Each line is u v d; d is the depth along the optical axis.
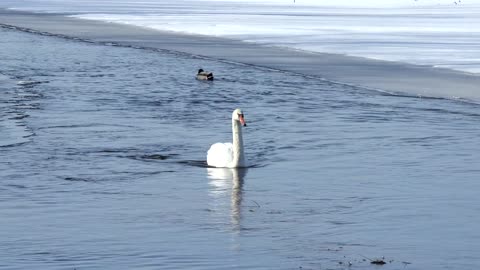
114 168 18.58
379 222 14.80
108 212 15.29
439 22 68.25
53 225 14.48
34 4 91.88
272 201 16.09
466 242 13.70
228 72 34.91
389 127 23.62
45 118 24.20
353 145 21.23
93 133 22.22
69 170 18.34
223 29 57.34
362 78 33.53
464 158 19.91
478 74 34.78
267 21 66.75
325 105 27.23
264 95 29.05
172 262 12.60
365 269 12.35
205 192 16.70
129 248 13.26
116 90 29.56
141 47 44.84
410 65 37.56
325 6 100.06
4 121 23.72
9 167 18.53
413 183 17.58
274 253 13.03
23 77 32.44
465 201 16.20
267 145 21.16
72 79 32.12
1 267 12.34
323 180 17.73
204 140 21.59
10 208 15.51
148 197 16.31
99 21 64.69
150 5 94.31
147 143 21.11
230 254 12.98
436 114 25.80
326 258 12.83
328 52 42.81
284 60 39.28
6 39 48.31
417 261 12.75
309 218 15.00
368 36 52.62
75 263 12.54
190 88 30.33
